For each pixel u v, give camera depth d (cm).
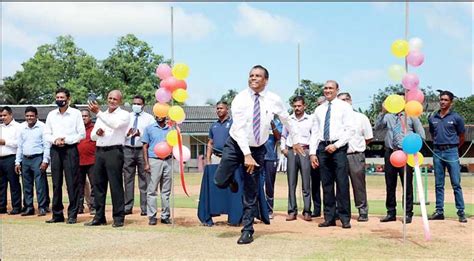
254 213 710
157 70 834
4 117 1077
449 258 602
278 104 724
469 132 3416
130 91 5344
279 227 857
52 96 5597
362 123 940
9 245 698
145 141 925
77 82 5238
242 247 670
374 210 1118
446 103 916
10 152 1071
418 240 720
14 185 1073
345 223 841
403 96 823
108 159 864
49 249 668
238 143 683
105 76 5344
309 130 948
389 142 902
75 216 920
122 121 858
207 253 632
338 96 939
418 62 702
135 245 692
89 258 611
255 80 699
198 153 3866
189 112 4141
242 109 690
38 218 1001
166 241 720
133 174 1048
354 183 927
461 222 895
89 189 1102
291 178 952
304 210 947
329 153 849
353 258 600
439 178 932
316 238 736
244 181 709
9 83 5519
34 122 1052
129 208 1048
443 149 920
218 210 881
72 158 913
